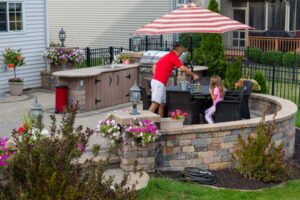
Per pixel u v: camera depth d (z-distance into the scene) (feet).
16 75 49.52
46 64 52.26
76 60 50.93
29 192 15.72
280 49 82.99
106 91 42.34
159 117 25.17
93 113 39.68
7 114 39.11
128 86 45.03
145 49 72.54
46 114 38.78
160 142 25.76
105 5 87.92
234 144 27.12
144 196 21.93
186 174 24.97
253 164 25.46
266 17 89.51
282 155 26.04
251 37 85.81
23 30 49.88
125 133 24.52
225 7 92.32
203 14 35.14
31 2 50.49
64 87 39.01
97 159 25.09
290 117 30.22
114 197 16.24
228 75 41.42
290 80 60.64
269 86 54.65
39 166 15.72
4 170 17.02
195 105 32.65
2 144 17.63
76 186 15.52
